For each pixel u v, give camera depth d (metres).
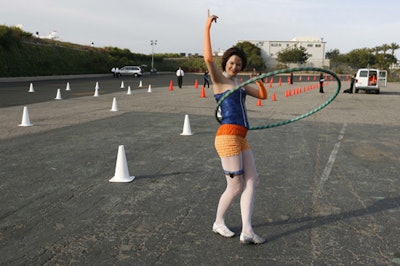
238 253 3.21
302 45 94.06
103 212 4.13
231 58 3.21
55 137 8.37
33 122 10.41
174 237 3.52
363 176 5.69
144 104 15.54
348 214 4.16
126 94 20.77
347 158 6.82
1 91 20.83
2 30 34.47
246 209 3.35
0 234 3.55
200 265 3.00
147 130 9.43
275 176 5.61
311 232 3.67
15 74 35.03
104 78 42.38
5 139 8.07
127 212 4.14
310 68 3.25
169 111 13.38
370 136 9.15
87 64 49.38
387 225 3.88
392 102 19.30
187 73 74.50
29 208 4.22
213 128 9.90
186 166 6.10
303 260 3.11
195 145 7.73
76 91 22.09
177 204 4.40
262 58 91.31
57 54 43.88
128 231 3.65
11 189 4.87
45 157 6.57
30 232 3.60
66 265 3.00
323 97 21.78
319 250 3.29
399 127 10.70
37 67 39.03
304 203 4.48
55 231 3.63
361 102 18.97
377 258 3.17
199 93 22.22
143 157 6.66
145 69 65.75
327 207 4.37
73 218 3.96
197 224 3.83
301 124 10.87
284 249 3.30
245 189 3.39
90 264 3.01
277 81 46.88
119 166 5.27
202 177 5.51
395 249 3.34
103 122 10.62
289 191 4.92
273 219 3.99
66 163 6.19
